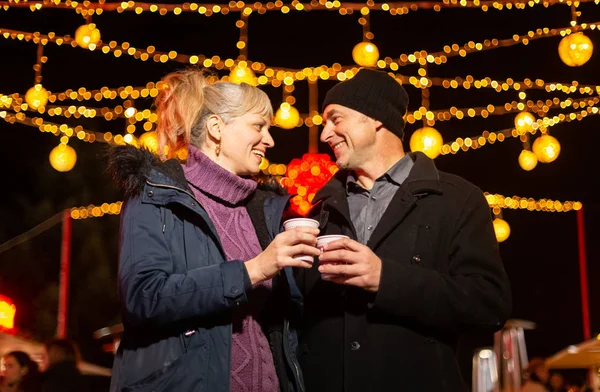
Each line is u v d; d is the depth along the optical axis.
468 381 9.67
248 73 5.89
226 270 2.83
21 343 8.76
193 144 3.24
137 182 2.96
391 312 3.07
